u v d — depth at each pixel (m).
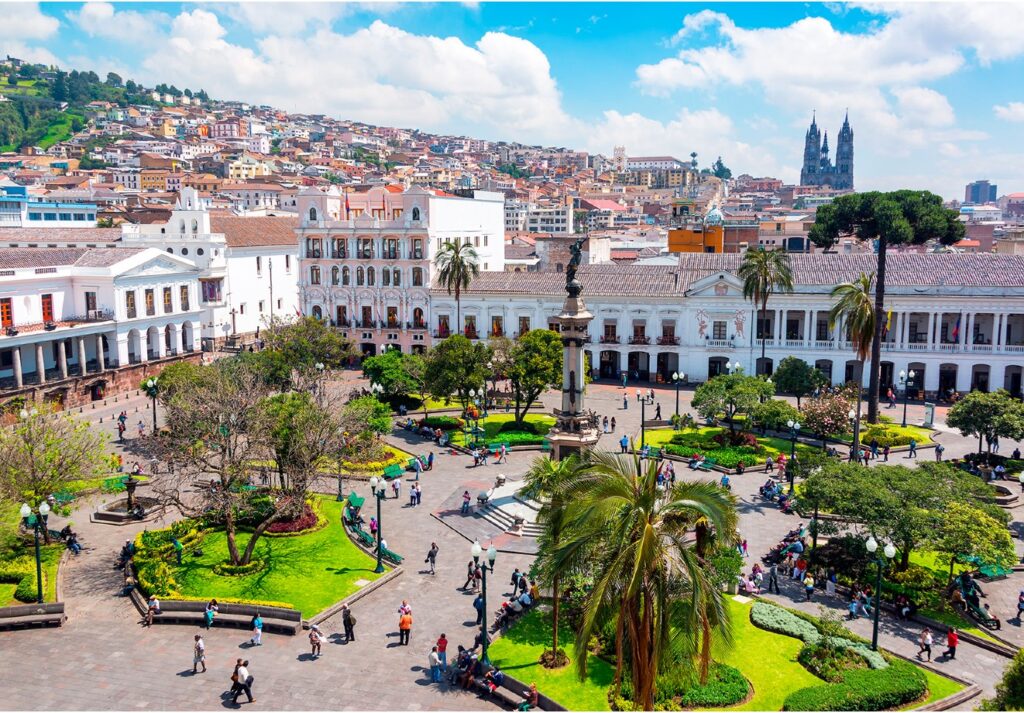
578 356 57.38
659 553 25.69
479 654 36.66
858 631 40.00
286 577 44.91
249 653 37.47
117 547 49.66
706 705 32.44
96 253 92.69
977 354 88.31
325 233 107.56
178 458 47.38
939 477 46.38
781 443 72.00
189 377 68.75
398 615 41.34
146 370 92.75
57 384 80.62
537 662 36.19
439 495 59.19
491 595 43.34
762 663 36.31
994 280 89.19
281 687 34.47
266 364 79.62
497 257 129.38
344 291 108.19
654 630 25.64
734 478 62.69
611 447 69.50
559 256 137.88
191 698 33.47
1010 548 40.84
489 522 53.56
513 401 86.69
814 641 37.78
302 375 76.44
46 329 80.25
